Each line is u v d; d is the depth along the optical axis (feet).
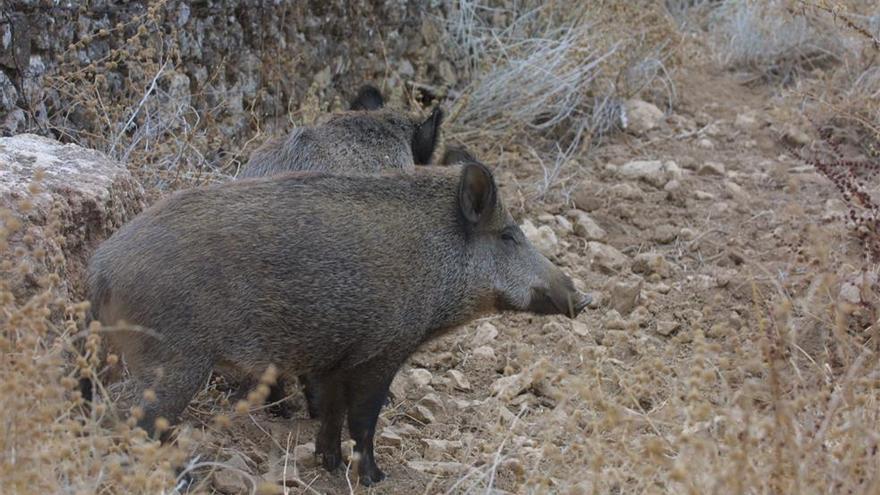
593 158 25.05
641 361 17.25
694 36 31.04
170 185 18.89
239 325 15.12
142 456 13.70
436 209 16.21
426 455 16.71
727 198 23.63
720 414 15.20
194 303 14.92
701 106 27.91
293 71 22.97
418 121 19.48
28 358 13.70
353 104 20.38
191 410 16.56
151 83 19.88
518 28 27.12
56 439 13.66
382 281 15.66
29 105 18.89
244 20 22.36
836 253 20.04
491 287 16.72
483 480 15.60
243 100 22.29
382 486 16.06
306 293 15.31
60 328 15.21
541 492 14.42
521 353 16.60
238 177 19.08
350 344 15.67
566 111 25.73
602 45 25.90
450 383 18.33
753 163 25.09
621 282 20.62
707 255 21.81
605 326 19.66
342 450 16.69
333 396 16.02
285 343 15.39
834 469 13.74
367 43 24.80
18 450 13.25
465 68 26.30
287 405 17.39
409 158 19.24
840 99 25.93
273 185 15.55
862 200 19.85
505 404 17.70
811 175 24.25
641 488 14.61
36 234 15.44
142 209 17.30
